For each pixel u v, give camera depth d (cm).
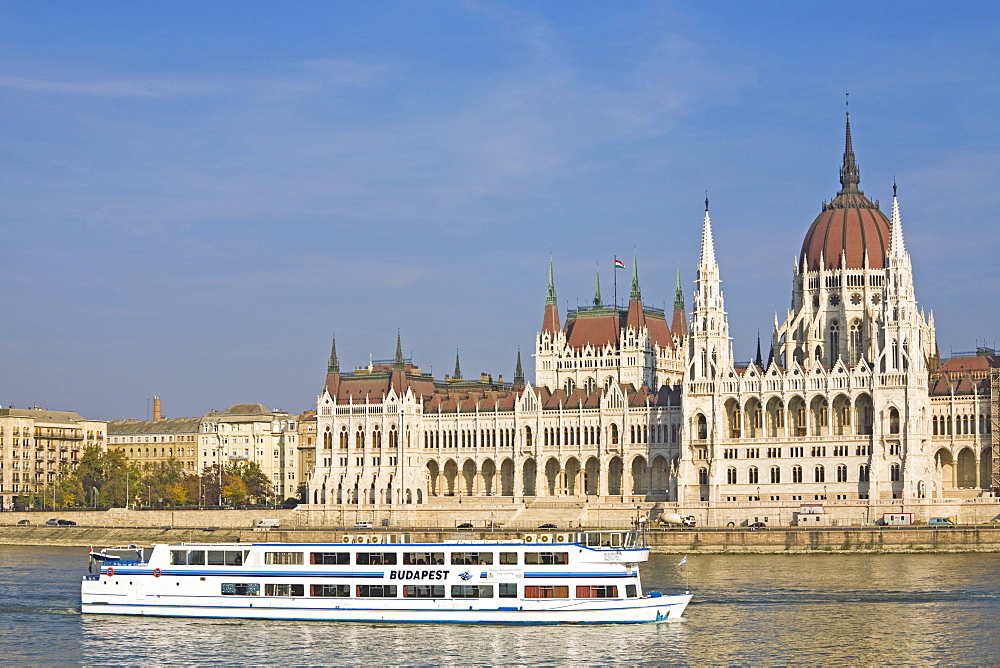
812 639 16625
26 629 17538
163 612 18212
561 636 16888
